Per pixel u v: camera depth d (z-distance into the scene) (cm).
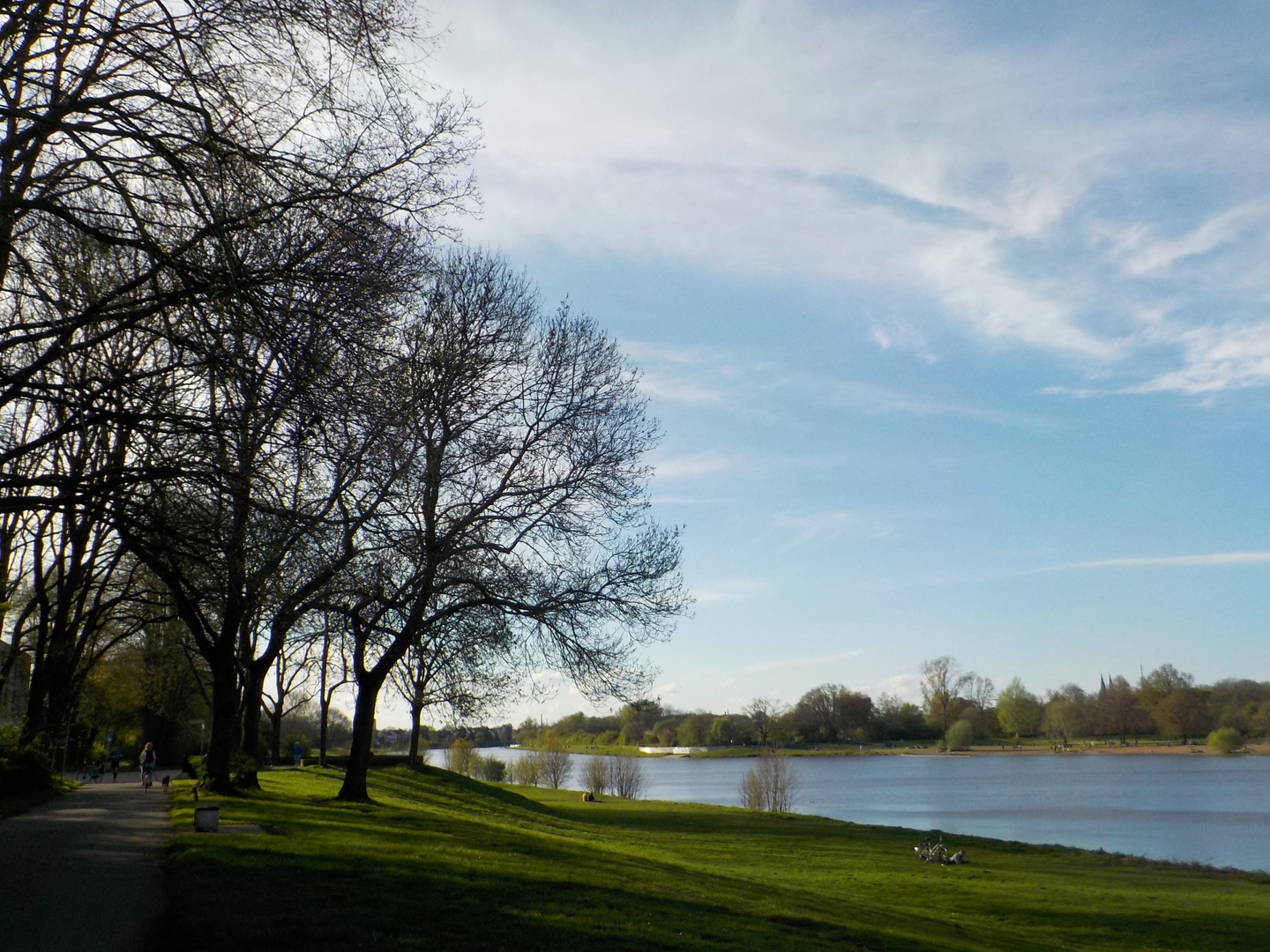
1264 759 15175
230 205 1198
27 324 1152
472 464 2589
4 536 3020
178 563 1656
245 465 1271
